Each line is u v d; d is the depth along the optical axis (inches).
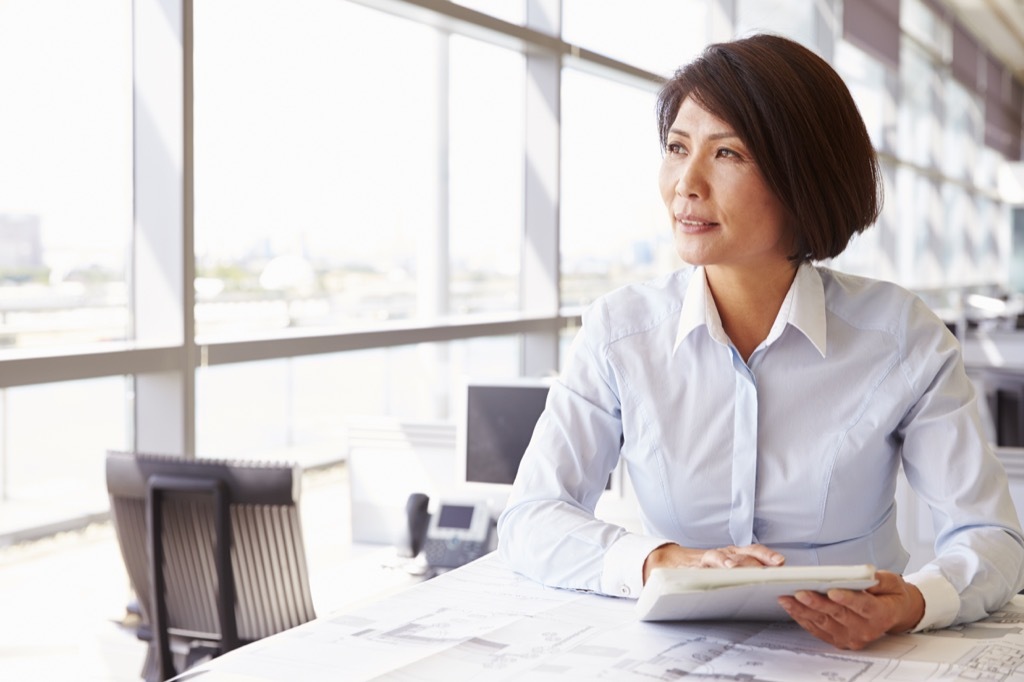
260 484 98.6
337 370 183.3
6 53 117.5
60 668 124.0
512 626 44.9
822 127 48.6
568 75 215.9
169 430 127.9
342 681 38.9
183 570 102.7
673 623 45.4
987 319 315.3
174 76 125.3
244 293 147.0
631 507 121.5
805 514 52.5
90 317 125.9
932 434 52.4
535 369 209.9
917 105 471.2
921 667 40.0
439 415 202.5
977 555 48.6
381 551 126.9
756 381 52.8
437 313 188.7
